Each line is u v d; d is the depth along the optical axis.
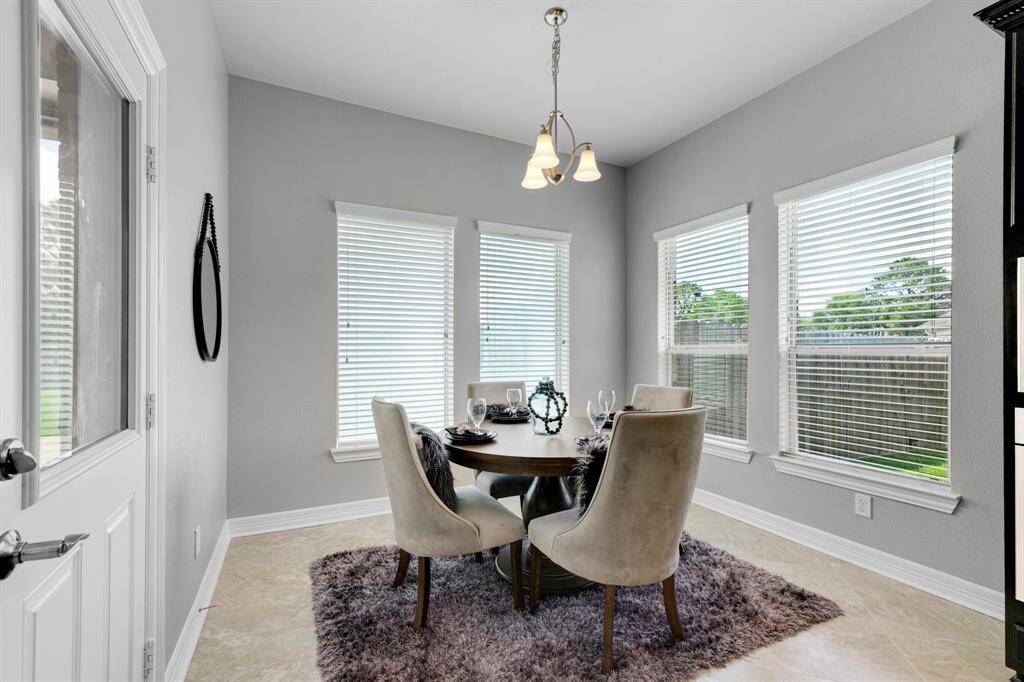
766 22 2.54
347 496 3.37
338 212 3.33
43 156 0.88
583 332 4.32
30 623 0.78
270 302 3.14
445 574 2.46
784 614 2.09
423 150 3.65
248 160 3.09
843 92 2.76
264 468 3.12
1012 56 1.73
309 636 1.95
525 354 4.05
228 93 3.03
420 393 3.62
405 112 3.54
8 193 0.72
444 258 3.72
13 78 0.73
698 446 1.74
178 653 1.71
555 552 1.89
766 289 3.22
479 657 1.80
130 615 1.27
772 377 3.16
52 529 0.86
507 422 2.88
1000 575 2.11
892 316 2.53
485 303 3.88
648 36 2.66
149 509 1.42
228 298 3.01
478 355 3.83
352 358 3.40
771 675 1.72
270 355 3.14
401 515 2.03
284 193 3.19
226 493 2.98
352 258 3.41
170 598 1.64
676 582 2.37
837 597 2.26
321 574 2.46
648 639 1.91
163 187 1.53
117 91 1.23
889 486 2.46
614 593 1.74
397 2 2.41
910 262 2.46
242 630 1.98
